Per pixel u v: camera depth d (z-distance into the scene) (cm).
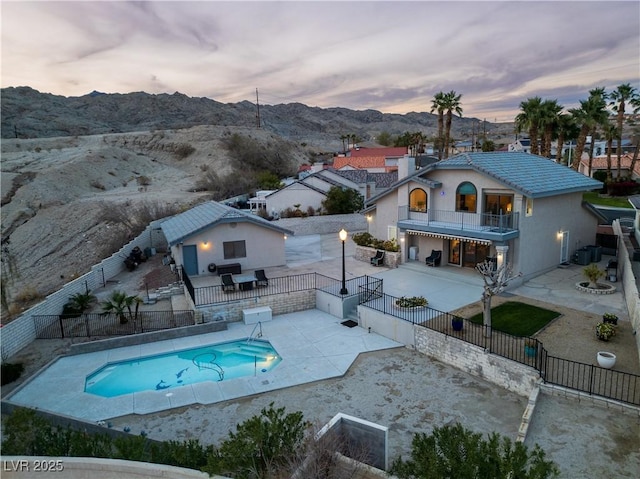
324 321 2014
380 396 1360
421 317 1772
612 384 1233
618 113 4591
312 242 3569
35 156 7612
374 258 2709
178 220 3138
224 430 1218
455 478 716
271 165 9044
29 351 1731
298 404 1334
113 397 1398
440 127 5131
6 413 1301
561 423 1109
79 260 3972
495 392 1353
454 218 2380
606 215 3350
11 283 3716
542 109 3953
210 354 1752
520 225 2123
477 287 2173
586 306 1841
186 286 2231
